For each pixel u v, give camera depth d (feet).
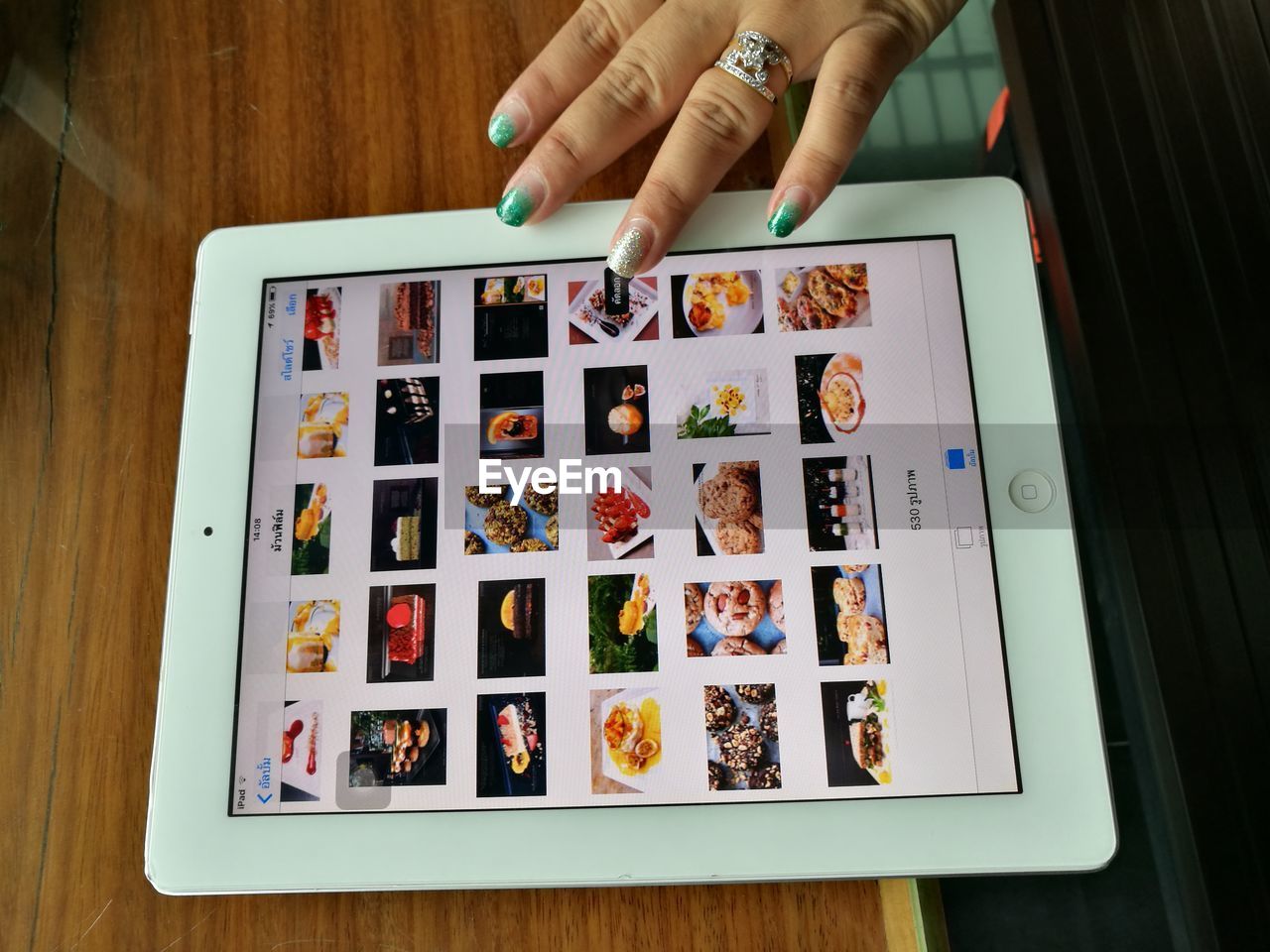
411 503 1.11
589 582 1.08
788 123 1.34
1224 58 1.24
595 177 1.30
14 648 1.15
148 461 1.21
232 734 1.05
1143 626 1.10
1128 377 1.18
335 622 1.08
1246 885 1.01
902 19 1.21
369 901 1.08
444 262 1.19
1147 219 1.23
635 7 1.27
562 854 1.01
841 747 1.03
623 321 1.16
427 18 1.38
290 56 1.36
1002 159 1.47
